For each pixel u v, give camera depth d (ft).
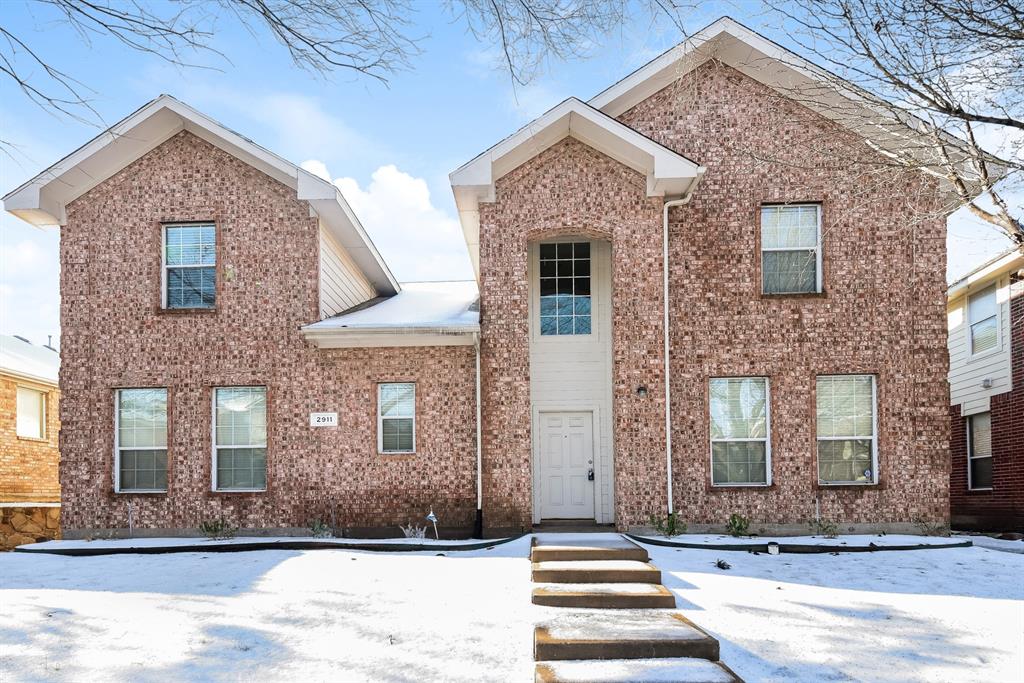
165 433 48.11
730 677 20.02
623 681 19.63
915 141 23.29
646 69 46.88
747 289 46.83
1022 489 53.42
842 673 21.16
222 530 46.42
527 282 47.06
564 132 46.39
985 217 22.41
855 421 46.65
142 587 32.86
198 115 47.34
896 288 46.62
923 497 45.68
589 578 32.09
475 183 44.70
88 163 47.85
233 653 23.12
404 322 46.52
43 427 70.03
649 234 46.24
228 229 48.85
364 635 24.81
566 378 50.24
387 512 46.44
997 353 56.80
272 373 47.78
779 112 47.50
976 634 24.99
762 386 46.96
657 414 45.39
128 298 48.65
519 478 45.11
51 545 44.65
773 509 45.68
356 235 51.93
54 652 23.39
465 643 23.81
